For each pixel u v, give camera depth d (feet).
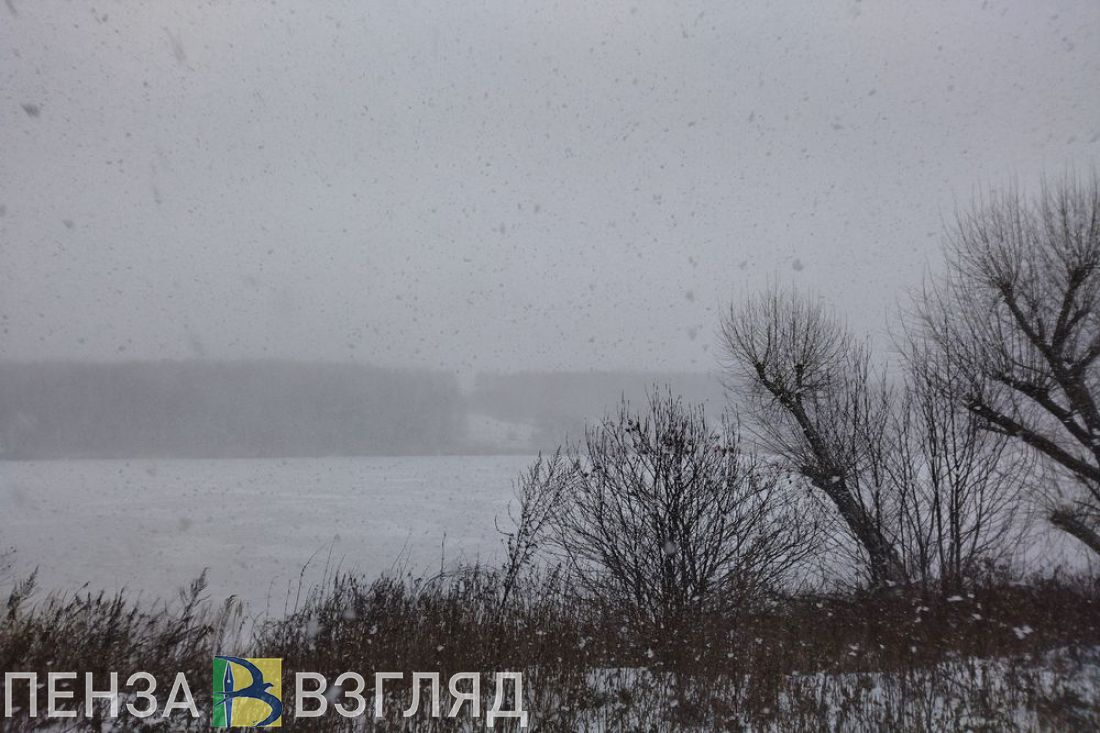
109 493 226.38
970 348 51.34
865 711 25.58
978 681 28.53
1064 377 49.03
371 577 82.79
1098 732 24.35
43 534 138.82
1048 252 51.08
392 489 228.63
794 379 53.72
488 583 38.70
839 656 31.89
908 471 48.49
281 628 33.06
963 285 53.67
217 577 93.61
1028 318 50.52
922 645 32.68
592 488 42.39
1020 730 24.50
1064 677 28.30
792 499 43.04
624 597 39.58
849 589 43.45
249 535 135.44
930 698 26.35
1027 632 32.63
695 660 30.32
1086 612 36.70
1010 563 46.21
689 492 40.65
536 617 34.86
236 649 31.73
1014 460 48.73
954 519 46.65
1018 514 48.11
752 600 38.73
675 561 40.06
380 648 30.37
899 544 47.78
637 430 42.42
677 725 25.03
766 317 57.52
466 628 32.37
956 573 43.70
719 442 42.22
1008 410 49.52
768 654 30.63
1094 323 49.01
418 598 35.83
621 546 40.96
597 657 31.58
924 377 50.98
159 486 247.91
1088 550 48.32
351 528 143.64
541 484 44.78
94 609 30.68
